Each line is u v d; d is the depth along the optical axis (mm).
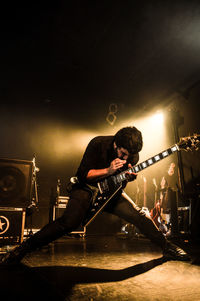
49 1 4820
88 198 2117
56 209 5547
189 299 1376
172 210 4875
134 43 5758
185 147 2434
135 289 1549
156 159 2396
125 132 2152
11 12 5102
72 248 3510
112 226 7328
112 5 4848
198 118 6090
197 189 5148
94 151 2188
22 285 1610
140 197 6512
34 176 3557
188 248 3525
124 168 2367
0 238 3012
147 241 4801
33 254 2867
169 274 1928
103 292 1485
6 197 3104
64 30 5594
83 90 7965
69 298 1375
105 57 6359
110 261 2455
